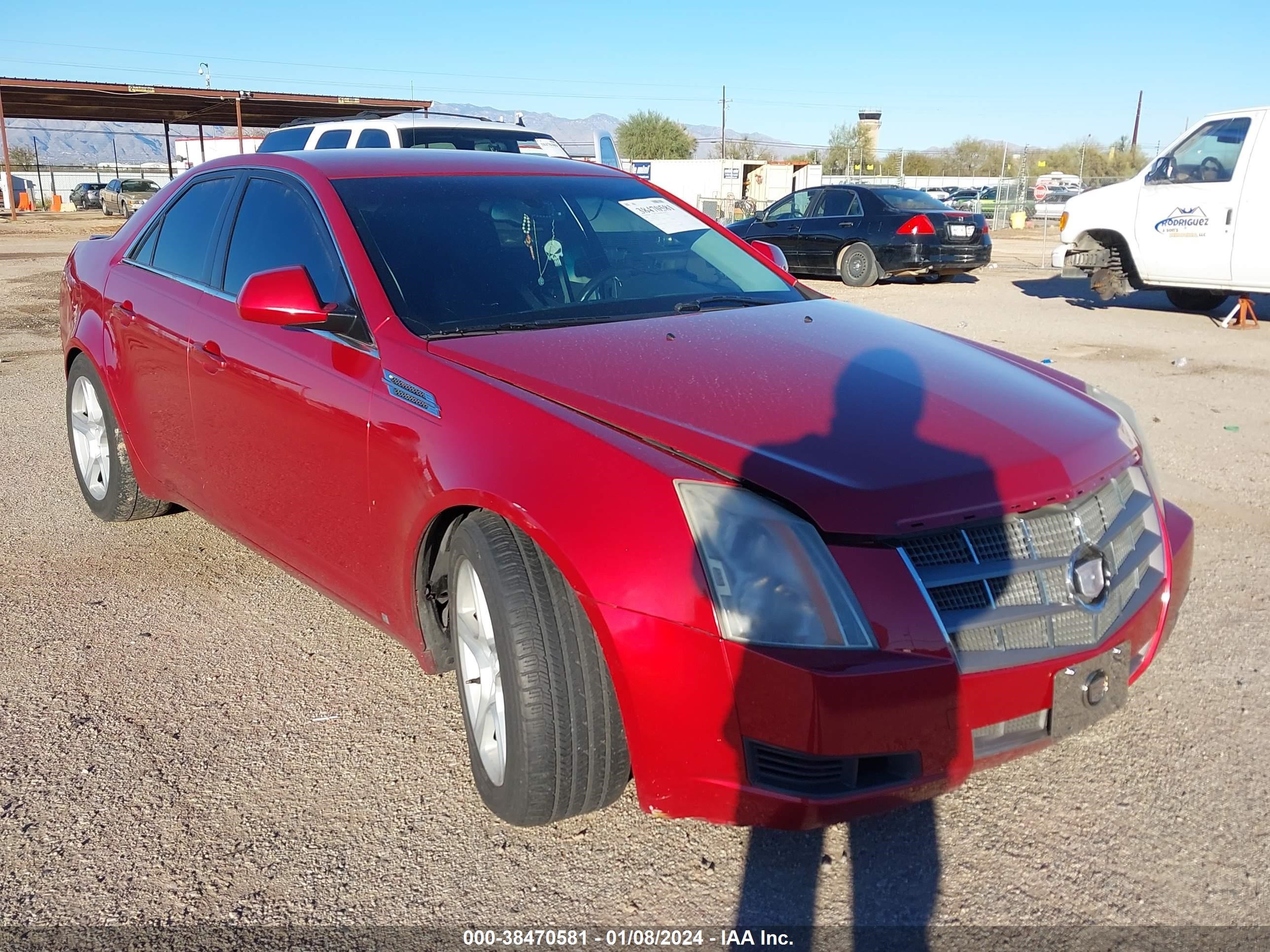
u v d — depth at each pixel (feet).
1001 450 8.19
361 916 7.93
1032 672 7.64
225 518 12.77
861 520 7.37
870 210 51.57
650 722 7.54
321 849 8.70
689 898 8.09
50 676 11.57
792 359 9.67
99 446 15.78
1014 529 7.81
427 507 9.02
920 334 11.29
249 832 8.91
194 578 14.26
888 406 8.72
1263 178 34.73
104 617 13.04
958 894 8.08
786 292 12.58
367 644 12.38
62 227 102.78
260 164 12.84
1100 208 39.42
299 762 9.94
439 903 8.05
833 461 7.77
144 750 10.14
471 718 9.09
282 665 11.84
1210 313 40.42
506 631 8.09
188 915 7.93
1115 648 8.14
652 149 260.21
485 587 8.30
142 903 8.06
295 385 10.74
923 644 7.29
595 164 14.35
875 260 51.08
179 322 12.86
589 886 8.23
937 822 8.96
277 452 11.25
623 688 7.60
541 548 8.07
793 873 8.36
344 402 10.09
